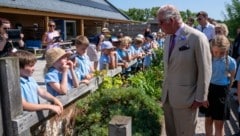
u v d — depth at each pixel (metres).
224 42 4.32
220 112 4.42
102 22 32.56
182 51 3.66
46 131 3.10
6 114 2.32
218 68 4.36
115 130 2.54
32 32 22.08
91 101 4.14
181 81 3.73
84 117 3.89
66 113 3.62
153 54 10.58
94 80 4.61
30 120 2.53
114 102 4.24
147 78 7.12
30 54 2.95
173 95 3.80
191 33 3.64
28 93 2.87
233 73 4.41
